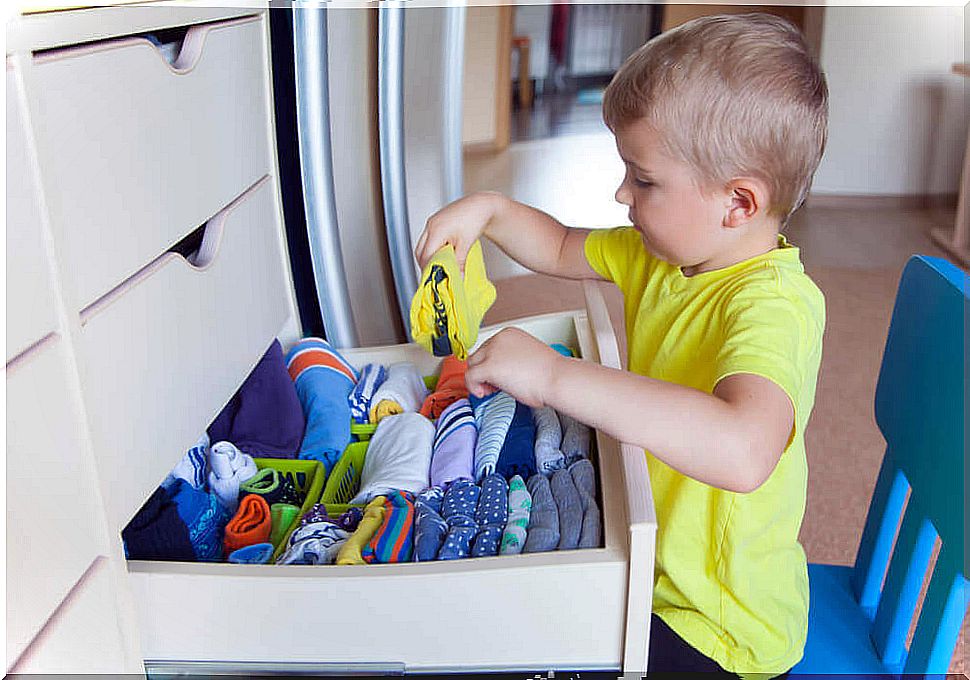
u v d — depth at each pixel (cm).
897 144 346
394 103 145
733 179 74
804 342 75
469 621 71
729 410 67
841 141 348
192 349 84
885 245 306
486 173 379
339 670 74
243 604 73
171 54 87
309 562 80
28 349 57
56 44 60
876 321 240
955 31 333
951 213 342
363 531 81
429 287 91
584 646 72
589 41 577
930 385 81
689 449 67
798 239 311
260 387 109
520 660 73
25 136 57
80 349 63
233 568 73
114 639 69
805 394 80
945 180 350
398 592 71
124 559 70
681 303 86
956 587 75
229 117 94
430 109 166
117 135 69
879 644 87
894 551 86
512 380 72
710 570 83
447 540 78
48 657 59
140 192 73
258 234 104
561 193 350
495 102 418
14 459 55
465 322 91
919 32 334
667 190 76
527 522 80
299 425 109
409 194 166
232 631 74
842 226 326
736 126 72
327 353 116
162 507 84
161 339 77
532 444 94
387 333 161
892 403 88
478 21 401
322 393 111
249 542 90
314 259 132
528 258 104
